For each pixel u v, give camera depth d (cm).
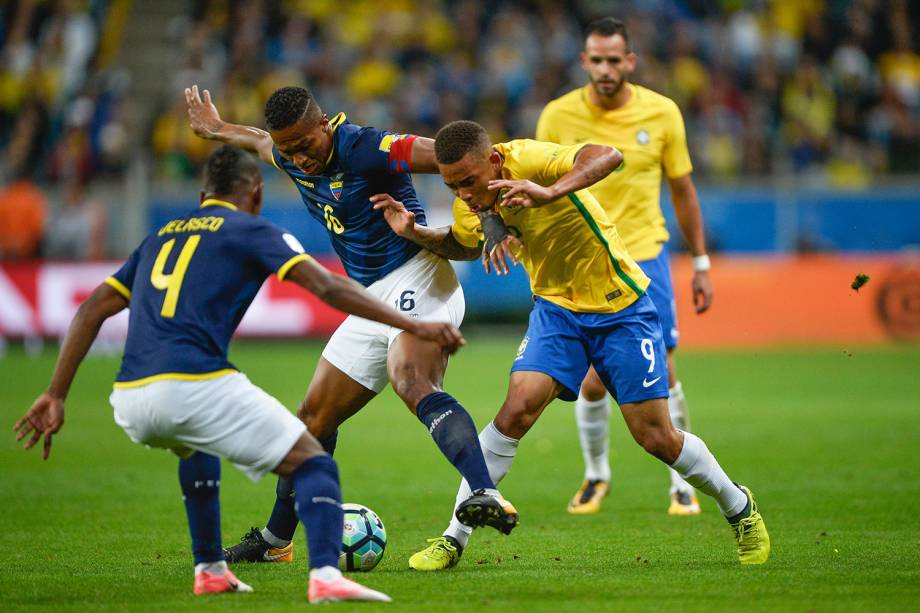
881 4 8331
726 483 2006
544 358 2039
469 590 1791
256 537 2095
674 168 2794
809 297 6775
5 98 7788
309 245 6550
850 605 1662
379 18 8050
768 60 8019
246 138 2253
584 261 2028
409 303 2092
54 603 1709
